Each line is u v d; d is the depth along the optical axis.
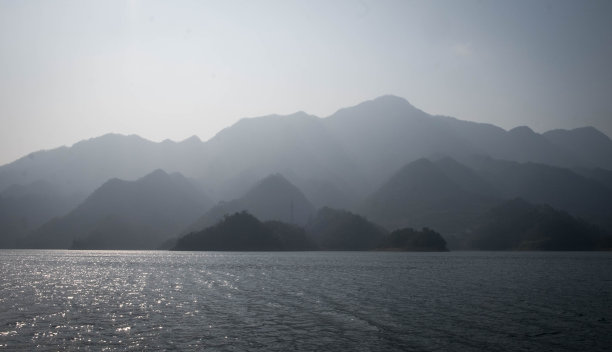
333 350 28.02
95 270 101.00
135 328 33.88
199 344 29.22
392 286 66.06
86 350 27.83
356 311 42.28
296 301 49.00
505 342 30.45
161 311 41.72
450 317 39.22
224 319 37.69
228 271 98.69
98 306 44.69
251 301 48.84
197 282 71.56
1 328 33.72
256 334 32.06
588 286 66.75
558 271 101.19
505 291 59.69
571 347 29.38
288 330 33.47
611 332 33.56
